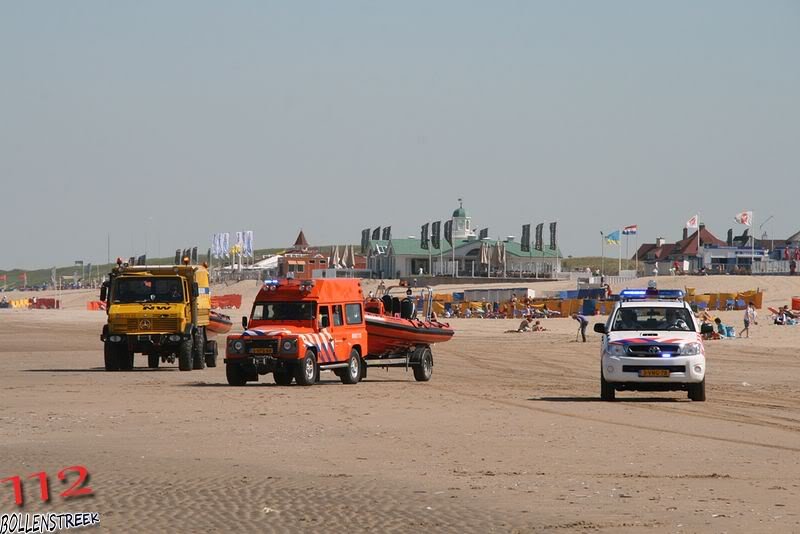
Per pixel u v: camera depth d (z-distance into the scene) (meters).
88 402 35.22
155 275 54.09
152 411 32.12
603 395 36.03
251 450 23.64
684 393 40.16
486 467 21.30
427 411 32.44
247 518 16.05
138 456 22.59
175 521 15.80
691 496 18.14
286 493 18.20
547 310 138.88
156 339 53.53
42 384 44.03
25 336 104.31
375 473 20.48
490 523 15.85
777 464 21.83
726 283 174.62
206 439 25.52
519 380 48.59
